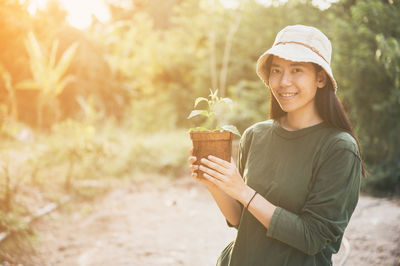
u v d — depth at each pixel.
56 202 5.79
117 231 5.14
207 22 12.64
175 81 15.23
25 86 11.09
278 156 1.45
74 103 14.16
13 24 11.25
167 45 15.01
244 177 1.55
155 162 8.26
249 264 1.45
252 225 1.48
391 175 6.56
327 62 1.41
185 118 14.15
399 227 4.46
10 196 4.96
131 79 16.98
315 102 1.46
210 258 4.32
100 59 15.53
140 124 13.12
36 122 12.51
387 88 6.96
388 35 6.42
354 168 1.32
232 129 1.34
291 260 1.39
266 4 12.30
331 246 1.44
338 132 1.38
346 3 8.66
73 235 4.96
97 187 6.70
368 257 3.79
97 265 4.12
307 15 10.43
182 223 5.45
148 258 4.29
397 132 6.93
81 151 6.86
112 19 22.41
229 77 13.09
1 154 7.12
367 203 5.67
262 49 12.51
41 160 6.70
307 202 1.34
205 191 7.14
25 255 4.23
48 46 14.14
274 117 1.59
